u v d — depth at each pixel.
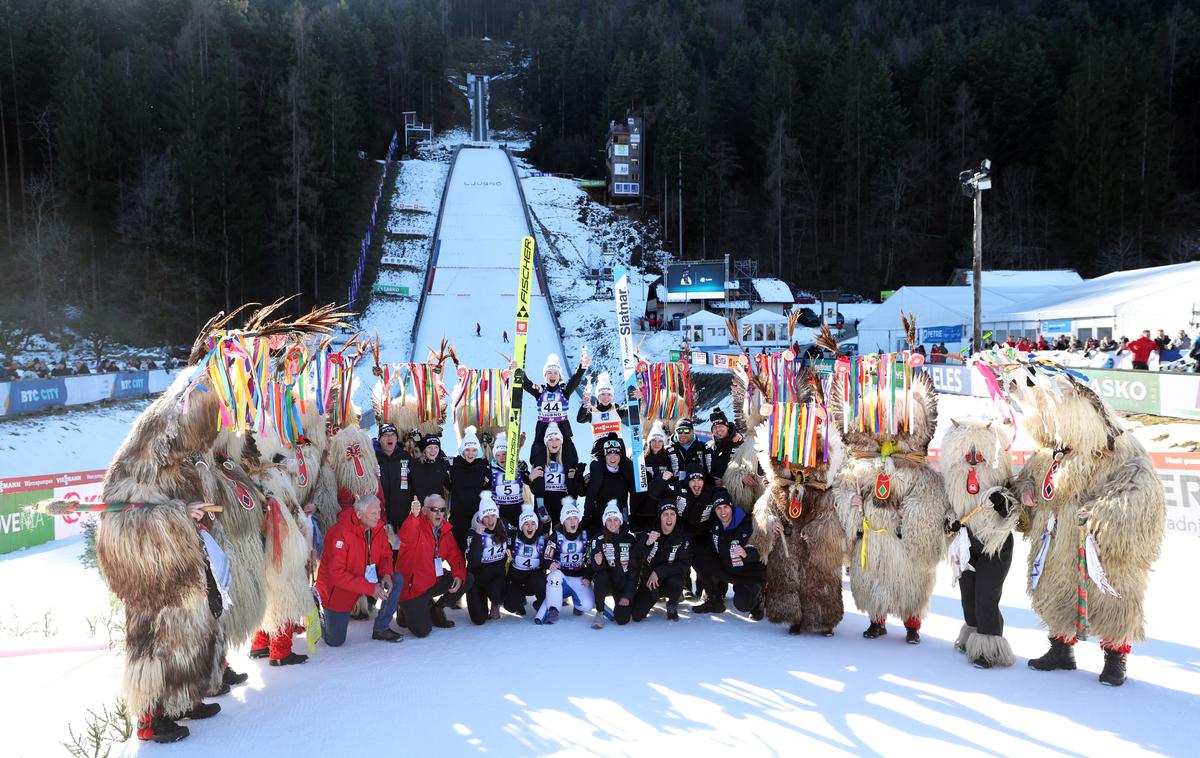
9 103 57.06
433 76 121.50
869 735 4.14
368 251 67.81
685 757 3.88
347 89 83.88
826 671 5.30
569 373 45.91
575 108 114.44
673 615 7.02
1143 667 5.23
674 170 83.50
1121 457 5.03
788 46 101.88
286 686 5.25
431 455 7.74
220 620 4.69
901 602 5.93
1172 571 7.91
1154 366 19.92
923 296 36.19
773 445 6.41
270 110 62.50
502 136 119.69
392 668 5.61
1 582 9.69
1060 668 5.25
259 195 59.25
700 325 47.66
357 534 6.30
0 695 5.17
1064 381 5.09
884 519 5.97
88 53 57.72
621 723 4.38
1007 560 5.41
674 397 9.98
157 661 4.30
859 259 79.12
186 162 51.34
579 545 7.23
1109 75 74.12
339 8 105.62
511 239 73.25
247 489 5.20
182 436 4.64
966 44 92.38
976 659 5.38
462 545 7.64
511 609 7.19
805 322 54.03
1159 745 3.95
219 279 52.53
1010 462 5.57
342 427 7.30
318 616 5.93
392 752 4.04
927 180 82.56
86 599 8.52
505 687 5.07
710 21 131.00
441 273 64.38
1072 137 72.56
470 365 46.59
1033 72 83.25
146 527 4.29
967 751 3.91
